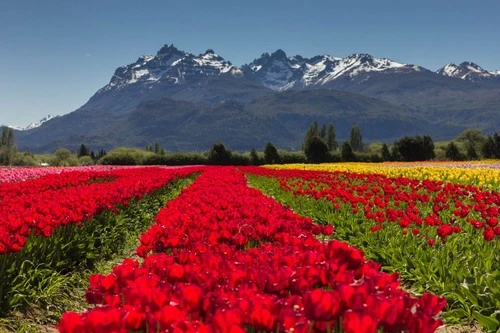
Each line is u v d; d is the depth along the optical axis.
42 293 8.68
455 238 10.78
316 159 98.62
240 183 26.12
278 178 32.66
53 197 14.81
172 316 3.91
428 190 21.25
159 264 5.86
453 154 96.06
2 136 130.75
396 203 16.31
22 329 7.52
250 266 6.04
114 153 109.62
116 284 5.25
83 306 9.21
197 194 16.56
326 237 14.42
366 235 12.37
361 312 4.04
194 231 8.46
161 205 23.11
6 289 8.05
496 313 7.16
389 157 97.81
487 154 92.38
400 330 4.04
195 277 5.41
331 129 170.25
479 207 13.76
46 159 120.81
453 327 7.79
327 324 4.11
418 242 11.06
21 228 9.30
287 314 3.94
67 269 10.62
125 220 15.20
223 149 98.88
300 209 19.39
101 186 18.84
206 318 4.35
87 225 12.20
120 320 3.80
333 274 5.37
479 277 8.33
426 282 8.95
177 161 101.62
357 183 27.23
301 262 6.26
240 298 4.44
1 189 20.33
